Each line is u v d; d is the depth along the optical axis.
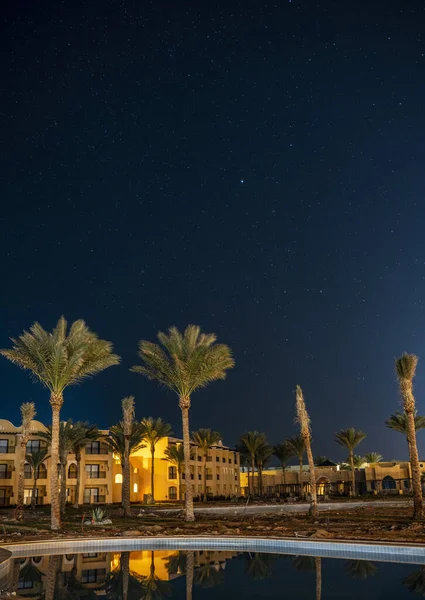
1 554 17.91
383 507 48.50
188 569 16.39
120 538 22.44
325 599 12.04
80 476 67.88
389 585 13.32
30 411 38.69
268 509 48.66
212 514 40.78
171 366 34.50
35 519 37.31
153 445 68.12
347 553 18.91
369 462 101.88
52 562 18.17
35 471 57.03
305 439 34.94
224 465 91.94
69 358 30.05
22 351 30.36
